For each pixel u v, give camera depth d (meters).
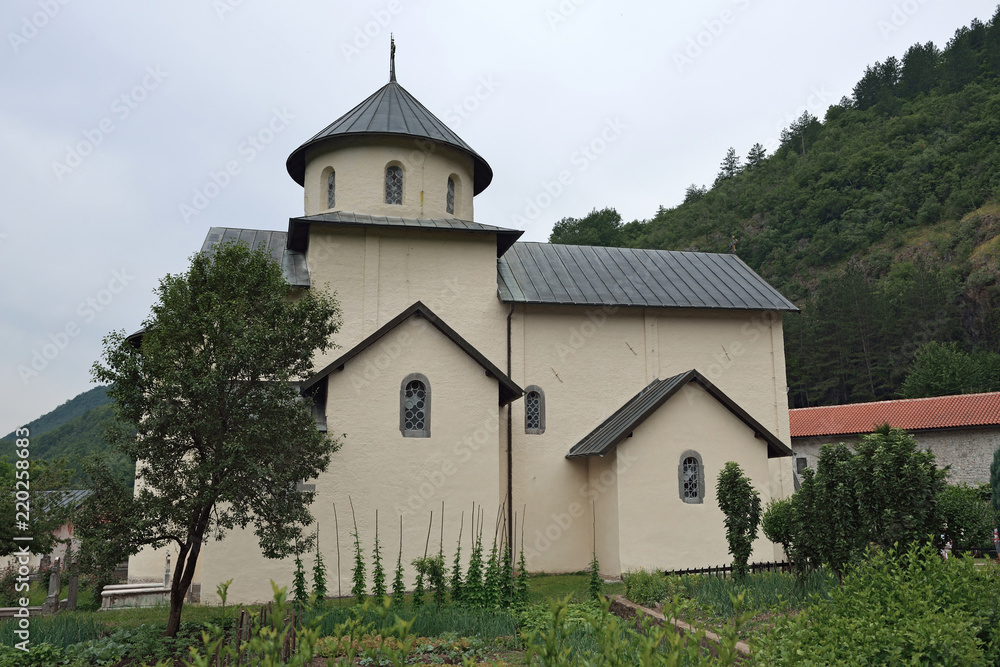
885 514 10.32
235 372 11.16
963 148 89.12
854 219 86.06
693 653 4.70
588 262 23.47
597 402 20.73
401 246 19.95
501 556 17.72
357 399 16.45
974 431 34.06
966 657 5.61
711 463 18.50
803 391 62.72
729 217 93.62
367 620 11.02
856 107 116.56
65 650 10.06
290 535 11.72
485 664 9.29
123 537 10.68
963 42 108.50
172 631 11.15
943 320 64.56
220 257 12.31
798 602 10.82
